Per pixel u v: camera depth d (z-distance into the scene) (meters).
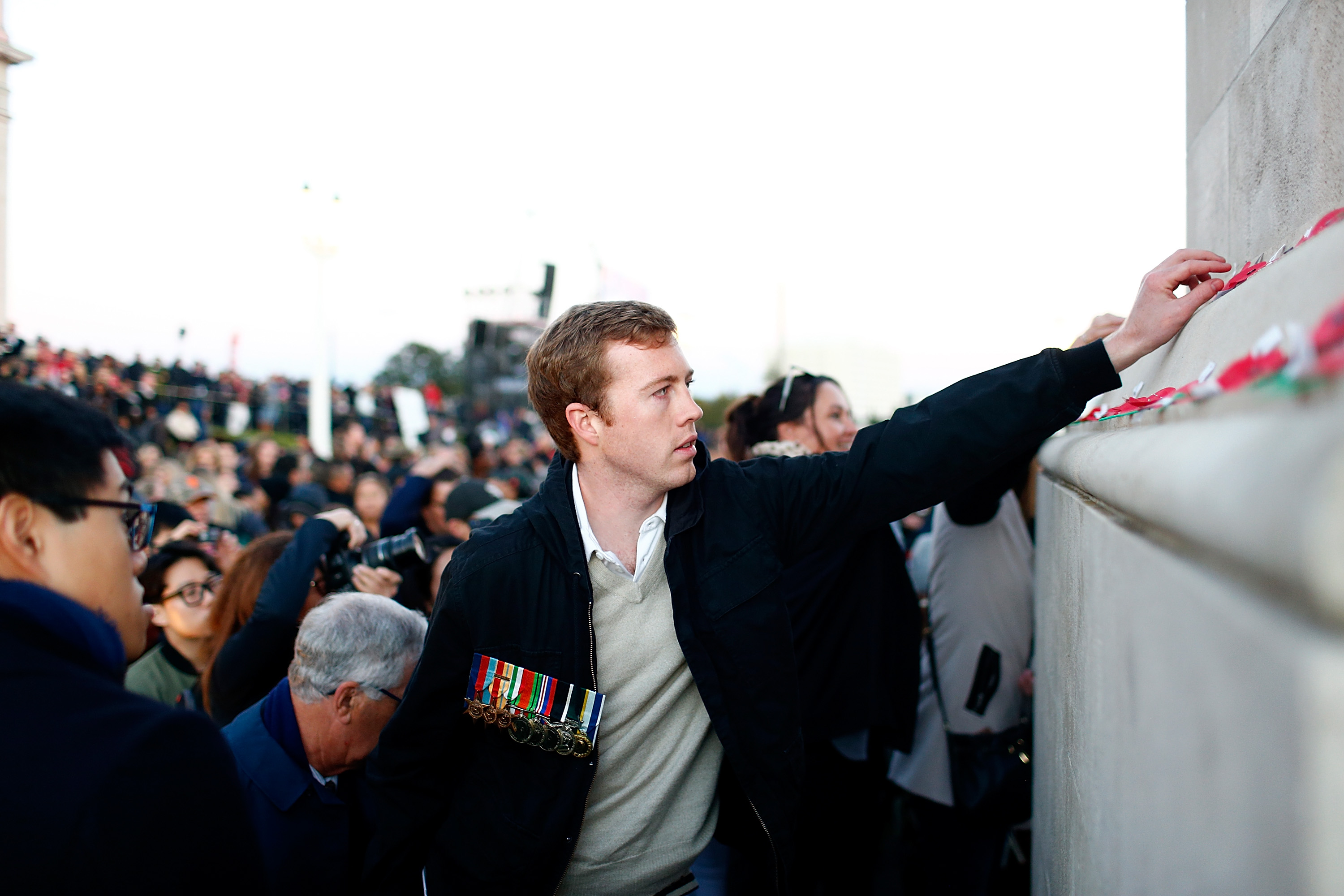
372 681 1.59
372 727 1.62
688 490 1.47
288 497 6.61
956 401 1.41
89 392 13.27
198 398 16.69
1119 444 0.80
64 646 0.90
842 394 2.63
